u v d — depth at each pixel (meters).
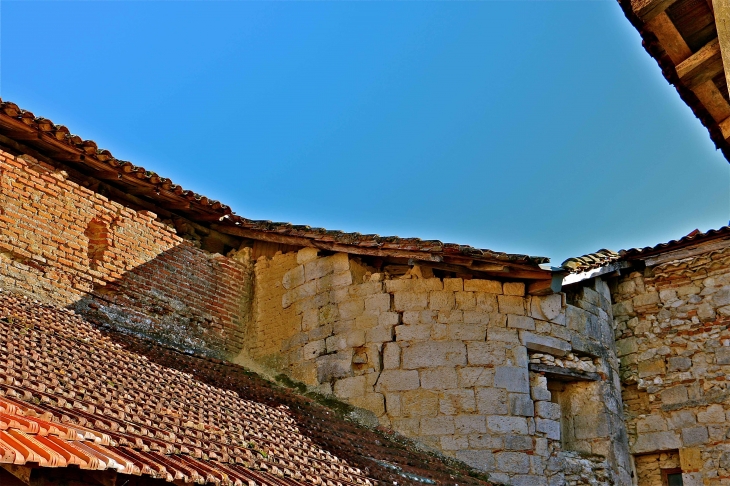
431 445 14.45
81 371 10.54
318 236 16.02
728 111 8.98
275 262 16.92
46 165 14.27
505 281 15.55
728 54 7.34
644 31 8.52
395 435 14.55
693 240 16.78
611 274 17.11
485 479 14.13
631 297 17.25
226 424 11.02
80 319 13.33
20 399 8.48
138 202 15.84
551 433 14.93
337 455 12.01
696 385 16.22
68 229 14.31
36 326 11.84
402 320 15.21
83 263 14.39
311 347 15.74
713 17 8.23
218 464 8.95
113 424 8.67
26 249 13.62
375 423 14.73
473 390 14.74
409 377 14.88
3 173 13.63
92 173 15.07
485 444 14.44
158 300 15.36
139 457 7.79
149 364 12.42
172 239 15.99
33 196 13.94
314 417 13.75
